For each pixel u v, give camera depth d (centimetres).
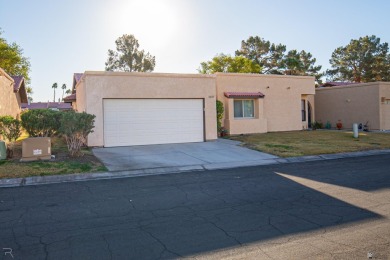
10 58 4003
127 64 4859
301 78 2570
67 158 1231
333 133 2327
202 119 1825
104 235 505
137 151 1471
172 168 1127
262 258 418
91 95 1570
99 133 1579
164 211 632
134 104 1664
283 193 763
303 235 495
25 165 1088
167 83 1720
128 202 702
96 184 898
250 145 1648
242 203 681
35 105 6525
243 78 2306
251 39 4788
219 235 500
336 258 414
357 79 5219
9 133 1236
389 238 477
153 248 454
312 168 1110
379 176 946
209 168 1157
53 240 487
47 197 754
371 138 1998
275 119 2447
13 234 513
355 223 545
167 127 1736
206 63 4159
